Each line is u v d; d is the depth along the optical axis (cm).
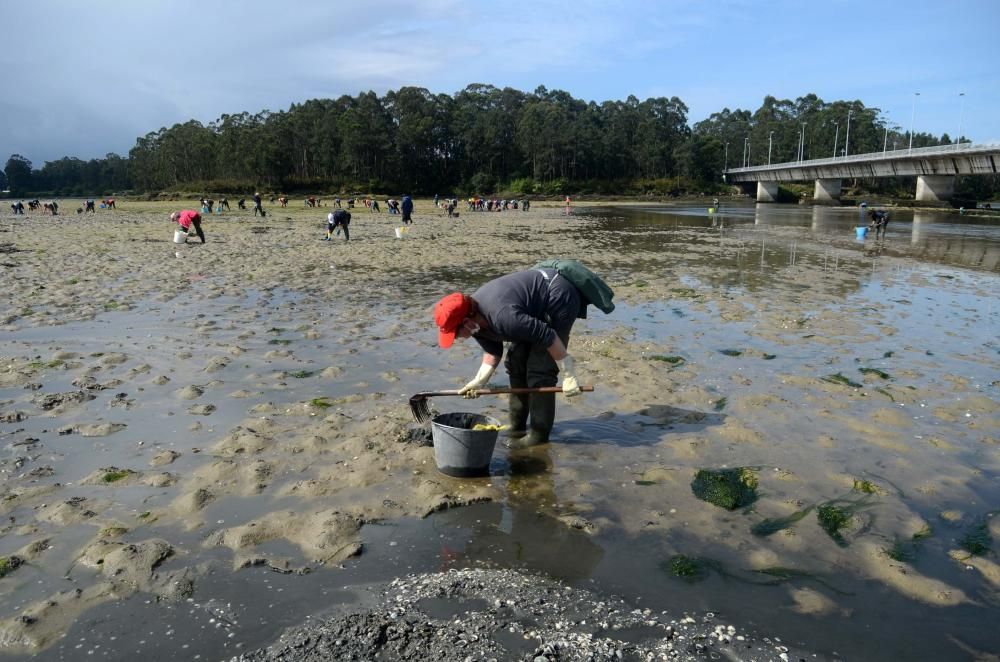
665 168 13188
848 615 319
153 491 441
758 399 632
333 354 788
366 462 486
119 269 1527
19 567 354
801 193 11325
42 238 2412
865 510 424
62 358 754
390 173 11962
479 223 3791
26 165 19138
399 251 2027
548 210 6469
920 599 333
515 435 552
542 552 373
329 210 5541
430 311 1058
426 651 287
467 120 12719
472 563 361
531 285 487
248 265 1630
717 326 957
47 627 304
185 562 358
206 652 287
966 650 294
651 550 377
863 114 12975
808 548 381
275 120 12462
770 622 312
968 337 895
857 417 589
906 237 2869
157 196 10188
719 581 346
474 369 731
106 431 542
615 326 955
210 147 12812
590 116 13950
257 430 547
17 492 437
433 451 510
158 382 671
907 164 6994
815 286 1357
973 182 11831
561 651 287
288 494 439
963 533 398
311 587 336
